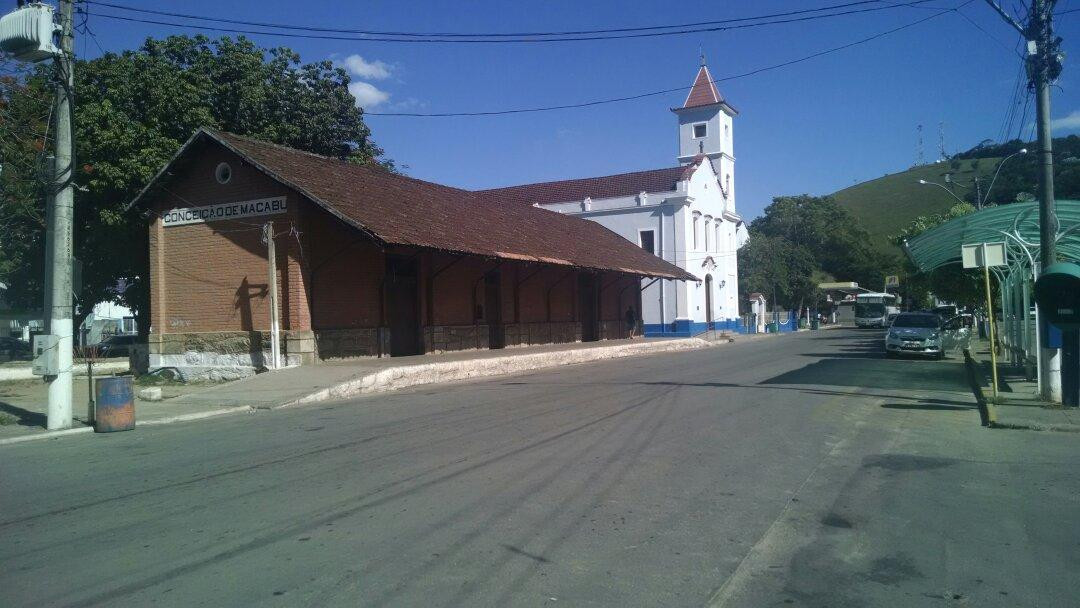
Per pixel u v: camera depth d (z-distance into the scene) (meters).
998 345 28.20
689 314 45.91
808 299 74.62
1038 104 13.02
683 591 4.96
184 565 5.47
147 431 12.26
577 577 5.18
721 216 52.66
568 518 6.53
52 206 12.72
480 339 26.67
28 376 24.78
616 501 7.07
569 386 17.64
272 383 16.72
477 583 5.06
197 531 6.30
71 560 5.63
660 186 47.84
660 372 21.20
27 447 10.88
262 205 20.09
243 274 20.48
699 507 6.90
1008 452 9.60
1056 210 13.99
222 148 20.50
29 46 12.27
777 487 7.65
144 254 27.72
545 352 24.91
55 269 12.53
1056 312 12.79
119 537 6.18
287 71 30.86
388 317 22.52
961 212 36.06
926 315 27.42
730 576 5.24
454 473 8.23
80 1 13.16
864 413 12.88
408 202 23.77
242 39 28.19
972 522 6.53
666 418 12.06
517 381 19.47
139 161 24.70
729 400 14.30
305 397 15.31
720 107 53.38
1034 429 11.21
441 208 25.45
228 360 20.55
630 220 47.78
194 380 20.94
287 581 5.11
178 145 25.75
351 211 19.09
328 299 20.34
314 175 21.02
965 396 15.20
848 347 34.25
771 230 95.62
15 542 6.09
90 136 24.89
